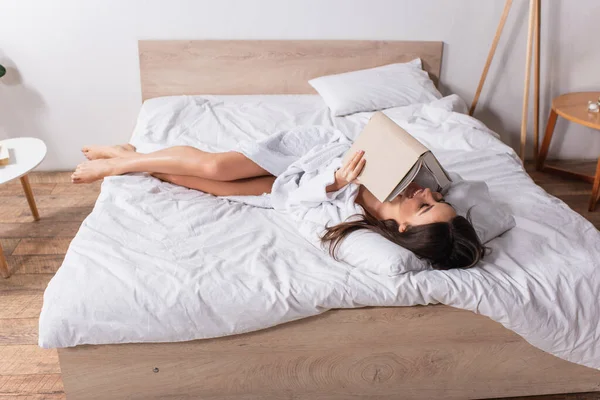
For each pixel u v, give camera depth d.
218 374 1.58
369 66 2.87
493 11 2.82
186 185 1.97
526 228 1.76
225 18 2.72
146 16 2.67
